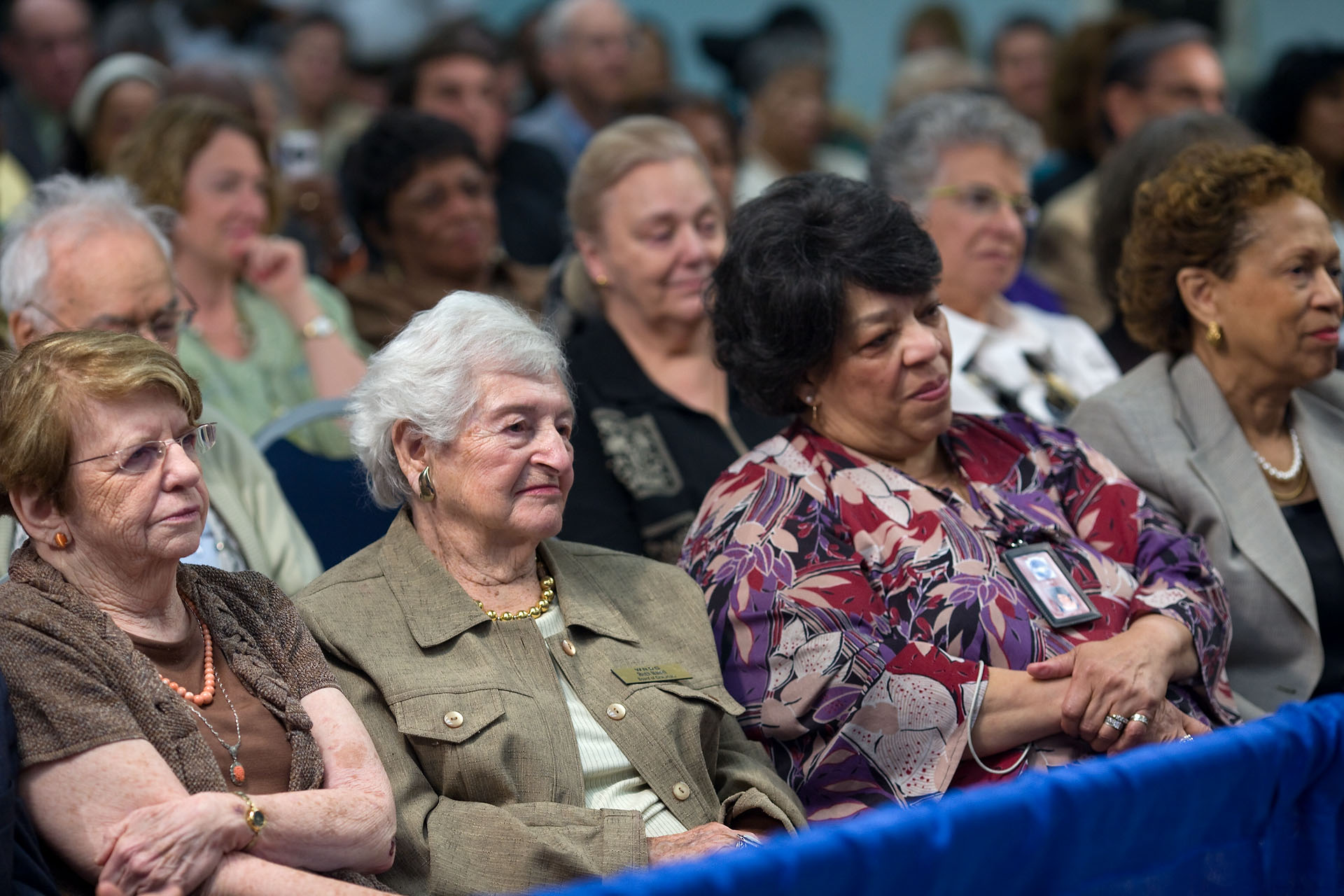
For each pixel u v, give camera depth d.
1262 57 15.45
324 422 5.16
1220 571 4.69
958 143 5.93
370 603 3.62
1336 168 8.56
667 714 3.69
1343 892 3.15
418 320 3.75
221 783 2.97
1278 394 4.85
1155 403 4.90
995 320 6.15
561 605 3.79
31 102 10.16
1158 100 8.17
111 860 2.73
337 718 3.27
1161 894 2.92
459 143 6.73
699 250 5.50
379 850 3.12
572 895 2.18
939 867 2.49
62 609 2.96
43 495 2.99
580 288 6.00
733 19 15.95
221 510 4.36
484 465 3.61
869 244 4.03
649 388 5.38
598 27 10.77
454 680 3.50
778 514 4.12
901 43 13.62
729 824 3.75
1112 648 3.91
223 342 6.07
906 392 4.10
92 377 2.97
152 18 10.76
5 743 2.73
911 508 4.13
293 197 8.00
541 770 3.47
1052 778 2.70
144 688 2.94
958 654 3.92
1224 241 4.69
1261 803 3.07
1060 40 12.31
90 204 4.41
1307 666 4.65
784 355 4.13
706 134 8.02
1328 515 4.80
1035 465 4.46
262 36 12.20
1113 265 5.64
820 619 3.90
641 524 5.12
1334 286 4.65
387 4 13.29
